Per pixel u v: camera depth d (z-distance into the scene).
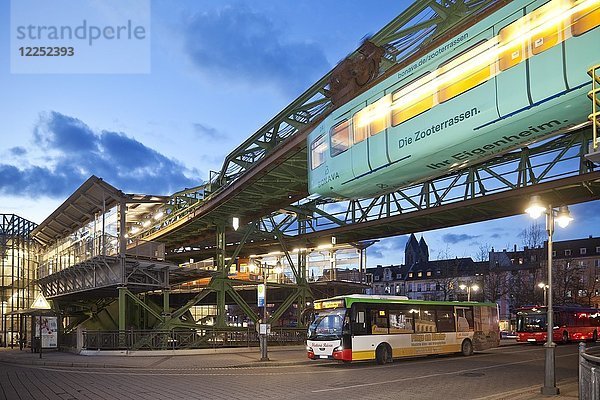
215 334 37.94
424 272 136.12
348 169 15.14
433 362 26.84
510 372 21.83
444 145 12.20
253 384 18.53
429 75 12.72
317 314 26.80
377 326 26.25
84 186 36.41
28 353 38.56
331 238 44.91
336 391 16.53
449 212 35.91
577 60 9.79
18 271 57.47
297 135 27.38
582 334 47.47
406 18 20.53
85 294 42.34
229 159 37.66
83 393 16.72
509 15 11.05
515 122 10.88
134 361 28.77
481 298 86.31
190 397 15.56
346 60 21.84
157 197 35.81
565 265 85.88
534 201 15.60
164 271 37.47
